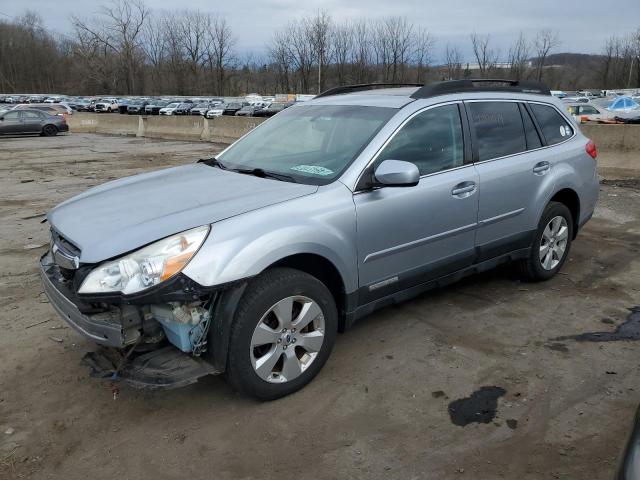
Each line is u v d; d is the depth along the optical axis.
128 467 2.77
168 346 3.11
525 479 2.66
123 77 84.12
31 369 3.67
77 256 2.99
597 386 3.42
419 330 4.19
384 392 3.37
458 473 2.70
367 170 3.56
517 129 4.70
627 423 3.06
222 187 3.55
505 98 4.68
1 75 93.00
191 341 2.92
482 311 4.53
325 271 3.50
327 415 3.15
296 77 71.56
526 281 5.14
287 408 3.22
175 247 2.82
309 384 3.45
